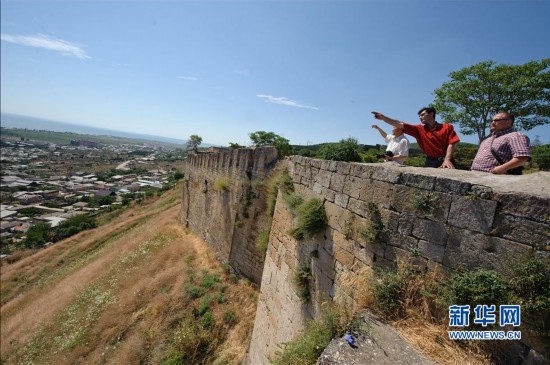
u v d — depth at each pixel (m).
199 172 21.75
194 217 21.67
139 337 10.76
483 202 2.84
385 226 3.71
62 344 11.93
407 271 3.38
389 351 2.84
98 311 13.31
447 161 4.66
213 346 9.85
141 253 19.11
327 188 5.09
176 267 15.35
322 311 4.34
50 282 21.84
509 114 3.97
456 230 3.04
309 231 5.17
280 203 7.16
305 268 5.46
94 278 17.97
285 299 6.17
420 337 2.98
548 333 2.33
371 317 3.36
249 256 12.80
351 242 4.29
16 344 13.80
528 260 2.49
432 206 3.24
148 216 34.03
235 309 11.12
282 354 4.68
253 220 12.67
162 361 9.48
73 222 44.25
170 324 10.98
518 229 2.59
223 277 13.41
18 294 22.55
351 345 2.95
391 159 5.55
